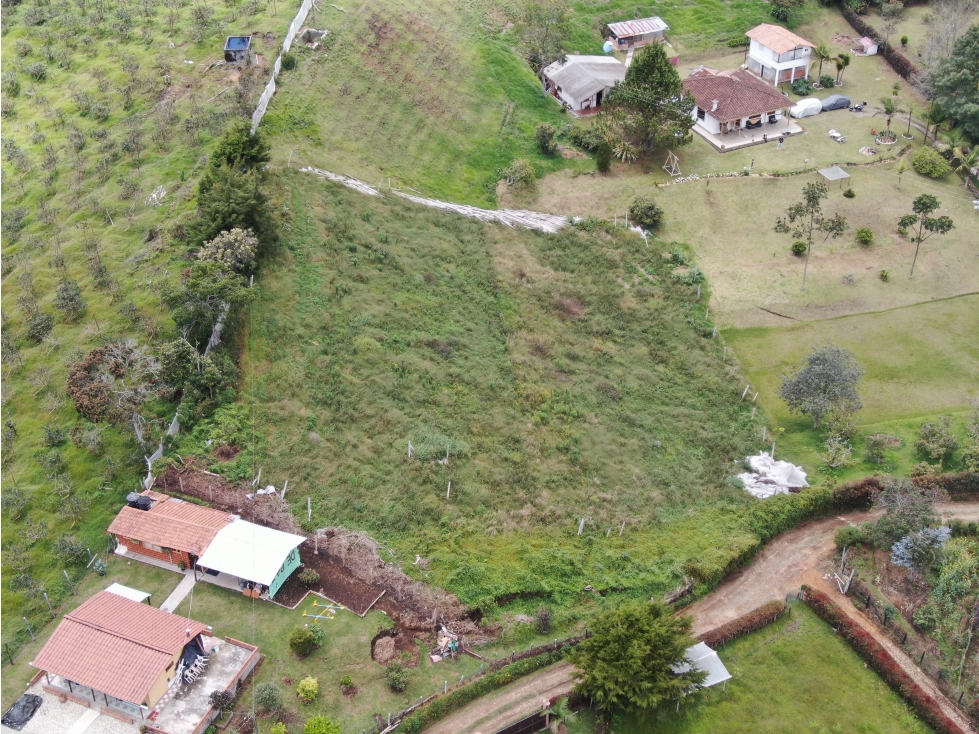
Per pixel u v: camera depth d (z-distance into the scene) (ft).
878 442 239.09
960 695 185.16
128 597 172.55
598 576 197.26
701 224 323.98
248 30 335.26
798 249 309.42
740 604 201.05
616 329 274.16
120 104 304.71
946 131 368.89
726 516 218.59
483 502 207.72
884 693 185.98
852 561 212.84
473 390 238.07
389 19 366.22
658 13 441.68
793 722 179.11
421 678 172.65
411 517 200.03
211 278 217.36
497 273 282.97
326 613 180.24
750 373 267.18
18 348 222.48
